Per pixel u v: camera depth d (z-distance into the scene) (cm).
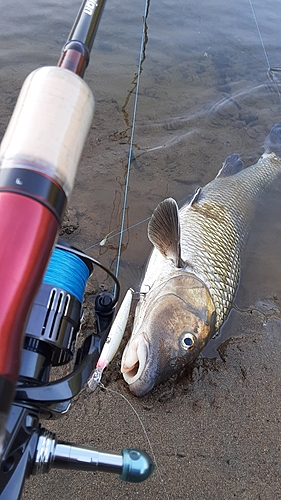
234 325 54
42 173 17
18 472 20
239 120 83
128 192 64
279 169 77
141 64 91
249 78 94
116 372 46
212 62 97
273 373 50
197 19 114
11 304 14
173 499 40
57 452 23
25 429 21
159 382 46
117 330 46
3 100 74
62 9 104
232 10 122
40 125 19
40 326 27
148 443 43
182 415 45
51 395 23
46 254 16
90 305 50
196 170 71
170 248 53
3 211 16
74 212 59
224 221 63
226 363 50
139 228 60
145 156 71
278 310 56
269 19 121
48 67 22
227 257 59
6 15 98
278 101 89
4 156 18
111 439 42
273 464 43
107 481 40
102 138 71
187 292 50
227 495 41
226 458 43
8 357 14
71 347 29
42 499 39
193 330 48
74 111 21
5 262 15
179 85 88
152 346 46
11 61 83
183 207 63
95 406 44
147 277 55
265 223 69
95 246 56
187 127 78
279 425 46
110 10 108
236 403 47
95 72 85
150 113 78
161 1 118
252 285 59
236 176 71
